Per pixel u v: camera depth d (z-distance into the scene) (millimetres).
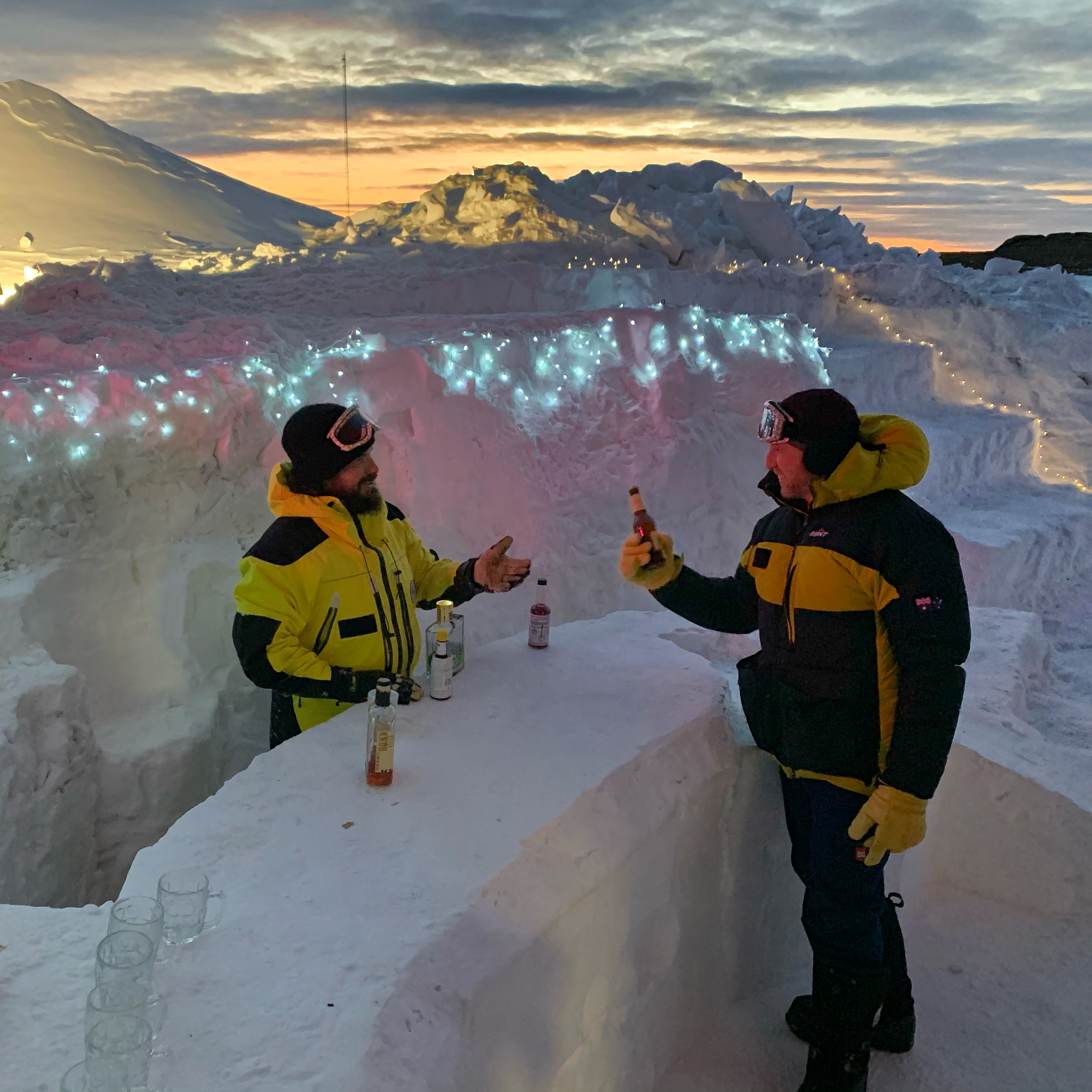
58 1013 1945
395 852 2443
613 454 6457
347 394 5250
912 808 2561
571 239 10492
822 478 2678
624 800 2779
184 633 4445
